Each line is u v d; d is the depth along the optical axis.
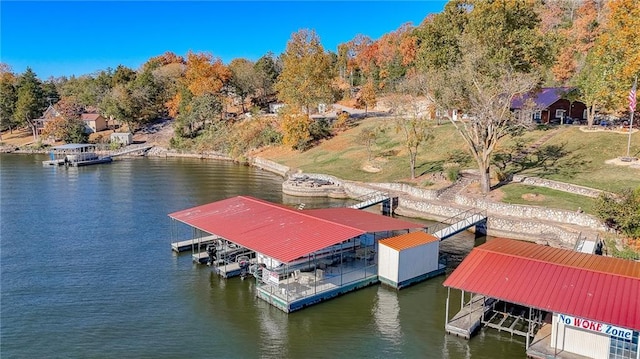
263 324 31.25
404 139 83.38
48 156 120.44
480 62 55.62
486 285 28.25
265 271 36.00
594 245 37.19
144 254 44.53
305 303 33.22
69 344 28.88
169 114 143.00
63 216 58.22
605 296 25.64
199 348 28.45
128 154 119.81
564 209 46.25
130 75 164.88
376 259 39.69
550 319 30.42
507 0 63.97
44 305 34.03
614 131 64.44
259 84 136.12
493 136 53.38
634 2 55.12
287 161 91.88
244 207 44.72
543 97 80.06
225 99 133.12
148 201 66.31
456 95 53.16
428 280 37.78
